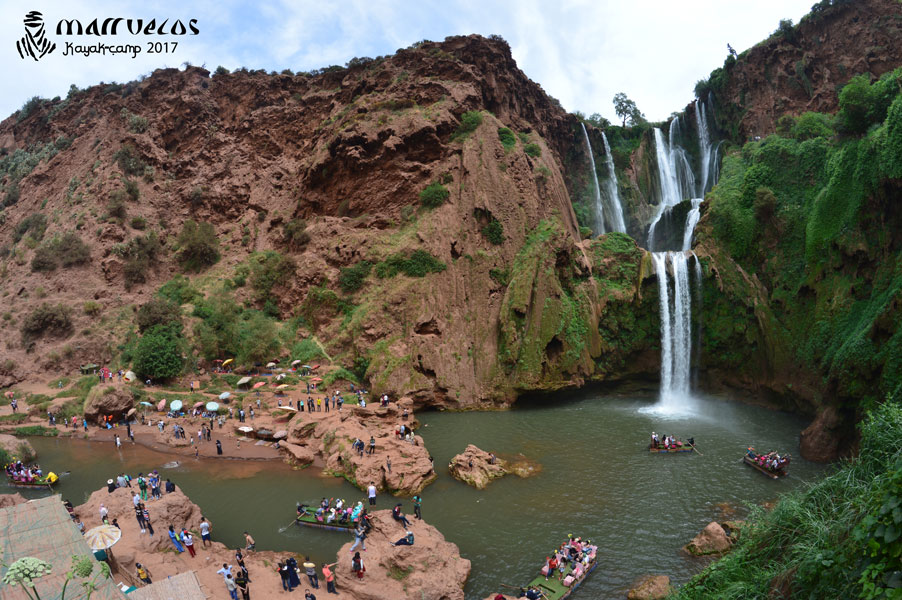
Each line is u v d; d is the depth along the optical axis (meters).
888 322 32.72
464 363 54.00
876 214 40.19
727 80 77.94
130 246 70.25
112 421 47.34
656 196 86.81
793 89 69.06
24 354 58.81
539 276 55.59
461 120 67.12
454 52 76.44
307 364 56.88
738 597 11.81
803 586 9.91
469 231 60.62
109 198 74.12
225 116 87.44
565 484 33.09
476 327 56.03
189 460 38.88
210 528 28.38
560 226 60.03
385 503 31.11
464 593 22.38
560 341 53.47
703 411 49.34
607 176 87.50
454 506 30.56
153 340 55.00
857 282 41.69
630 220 84.75
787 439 40.28
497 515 29.34
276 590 21.86
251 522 28.98
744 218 53.53
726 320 52.81
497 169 63.34
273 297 66.56
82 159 82.94
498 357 53.84
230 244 74.31
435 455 38.84
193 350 58.06
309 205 72.56
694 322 54.59
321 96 82.38
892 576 6.71
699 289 54.22
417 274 58.38
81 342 58.97
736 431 42.56
